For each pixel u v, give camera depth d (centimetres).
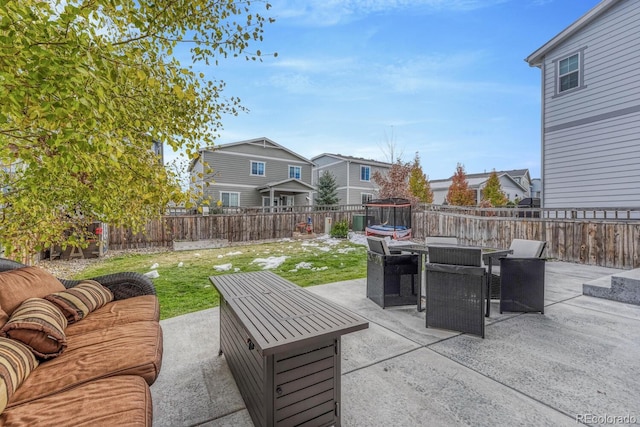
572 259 629
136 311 222
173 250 858
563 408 179
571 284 457
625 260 557
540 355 242
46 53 108
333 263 640
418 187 1905
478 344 263
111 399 125
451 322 290
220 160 1694
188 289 442
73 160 141
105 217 245
